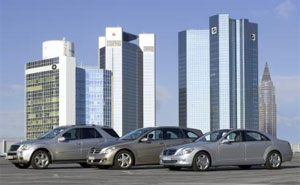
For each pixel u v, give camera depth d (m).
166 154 20.34
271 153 21.14
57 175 18.39
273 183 15.30
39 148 22.45
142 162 21.55
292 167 22.67
